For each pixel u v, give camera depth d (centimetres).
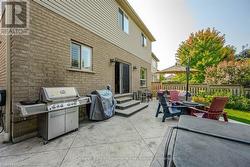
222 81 1143
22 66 403
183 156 135
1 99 380
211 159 131
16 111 384
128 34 1123
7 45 385
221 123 216
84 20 655
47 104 387
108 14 853
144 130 493
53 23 500
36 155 320
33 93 430
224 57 2016
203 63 1880
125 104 816
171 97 859
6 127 387
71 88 489
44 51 466
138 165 284
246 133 180
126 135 445
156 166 181
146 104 974
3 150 342
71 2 581
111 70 880
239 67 1106
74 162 294
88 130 490
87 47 686
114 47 919
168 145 148
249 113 768
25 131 405
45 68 469
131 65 1176
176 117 677
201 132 173
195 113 580
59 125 419
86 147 361
